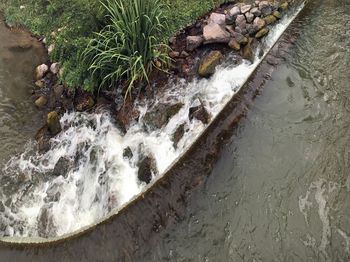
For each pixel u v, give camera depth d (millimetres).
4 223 3541
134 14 3877
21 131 4215
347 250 2877
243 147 3510
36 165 3939
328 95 3867
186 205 3205
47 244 3184
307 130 3602
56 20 5031
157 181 3336
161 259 2973
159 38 4328
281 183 3275
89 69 4141
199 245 3010
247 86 3961
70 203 3645
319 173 3307
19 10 5438
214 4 4852
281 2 4887
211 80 4238
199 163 3410
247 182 3305
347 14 4738
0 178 3848
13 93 4555
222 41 4449
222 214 3148
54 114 4141
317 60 4207
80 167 3883
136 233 3102
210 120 3889
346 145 3457
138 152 3832
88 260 3029
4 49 5016
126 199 3523
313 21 4664
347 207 3098
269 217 3100
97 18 4195
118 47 3928
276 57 4238
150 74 4254
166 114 4023
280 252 2914
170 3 4711
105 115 4152
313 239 2953
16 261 3123
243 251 2947
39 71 4633
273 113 3742
